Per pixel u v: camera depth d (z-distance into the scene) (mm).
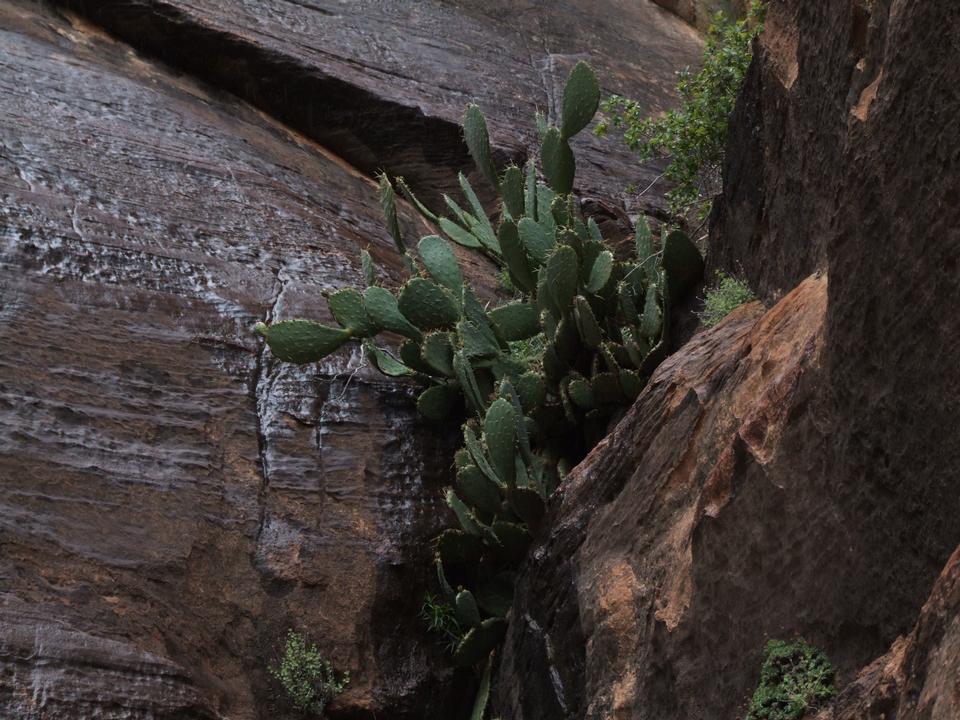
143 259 5984
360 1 10062
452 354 5746
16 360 5035
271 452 5531
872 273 2908
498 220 8672
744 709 3357
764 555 3350
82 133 6711
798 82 4301
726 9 13156
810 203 4211
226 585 4945
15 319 5203
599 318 5543
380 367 5973
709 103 7086
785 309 3828
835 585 3125
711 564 3537
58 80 7113
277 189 7336
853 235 2955
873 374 2951
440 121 8711
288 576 5117
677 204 7281
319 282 6652
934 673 2361
